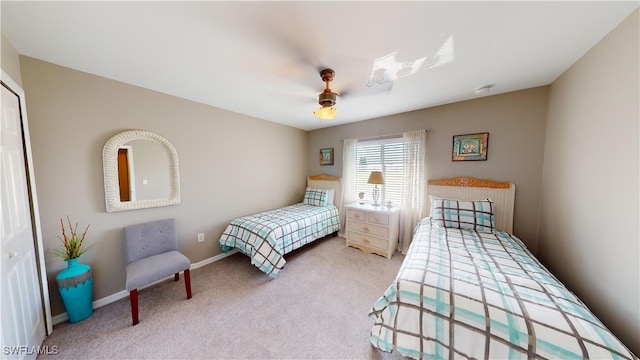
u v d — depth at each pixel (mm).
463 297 1159
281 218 2971
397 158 3260
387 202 3357
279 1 1055
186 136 2537
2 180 1195
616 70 1237
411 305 1248
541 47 1471
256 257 2375
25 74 1559
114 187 1990
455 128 2699
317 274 2508
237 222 2842
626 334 1154
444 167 2807
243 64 1704
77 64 1703
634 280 1112
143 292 2152
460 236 2105
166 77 1942
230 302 1991
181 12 1128
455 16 1163
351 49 1494
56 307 1707
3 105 1272
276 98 2502
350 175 3732
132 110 2109
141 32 1301
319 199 3801
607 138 1315
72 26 1234
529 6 1092
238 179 3150
